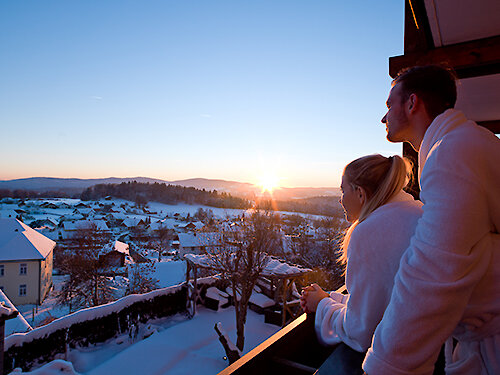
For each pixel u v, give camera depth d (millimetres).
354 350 963
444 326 577
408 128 879
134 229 96188
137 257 63156
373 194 1032
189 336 15617
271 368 976
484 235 618
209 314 18484
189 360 13320
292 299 19078
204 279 19625
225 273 15094
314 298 1266
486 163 625
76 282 35281
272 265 16641
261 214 17391
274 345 1005
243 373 852
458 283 569
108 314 15156
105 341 14867
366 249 911
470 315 675
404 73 891
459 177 614
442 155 663
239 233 15711
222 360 13484
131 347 14133
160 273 39188
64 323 13594
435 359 597
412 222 890
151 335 15344
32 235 51375
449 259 576
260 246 15180
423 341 578
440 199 624
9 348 11930
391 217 912
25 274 45125
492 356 661
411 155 2236
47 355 12898
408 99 858
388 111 933
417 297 585
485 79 2891
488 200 610
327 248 27109
